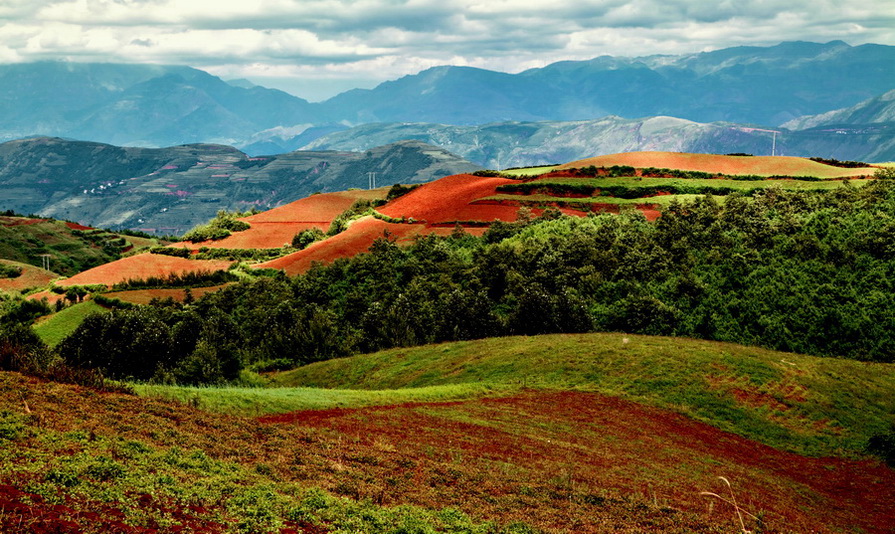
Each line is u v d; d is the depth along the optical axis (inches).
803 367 2421.3
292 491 881.5
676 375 2315.5
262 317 3597.4
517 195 6358.3
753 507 1269.7
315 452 1141.1
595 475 1320.1
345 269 4601.4
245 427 1211.2
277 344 3380.9
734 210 4020.7
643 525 1022.4
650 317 3029.0
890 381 2364.7
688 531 1015.6
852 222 3528.5
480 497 1037.8
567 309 3129.9
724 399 2174.0
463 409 1876.2
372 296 4003.4
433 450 1334.9
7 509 605.0
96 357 2368.4
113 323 2429.9
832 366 2464.3
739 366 2375.7
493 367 2541.8
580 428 1803.6
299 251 5792.3
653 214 5305.1
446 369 2655.0
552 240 4210.1
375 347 3329.2
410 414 1720.0
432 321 3410.4
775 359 2477.9
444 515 900.0
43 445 820.0
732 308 3016.7
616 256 3804.1
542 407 2012.8
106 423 998.4
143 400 1214.9
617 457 1539.1
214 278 5290.4
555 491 1125.1
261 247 6820.9
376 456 1186.0
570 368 2429.9
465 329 3233.3
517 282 3659.0
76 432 902.4
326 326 3405.5
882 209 3700.8
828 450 1926.7
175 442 999.0
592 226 4463.6
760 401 2174.0
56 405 1031.0
